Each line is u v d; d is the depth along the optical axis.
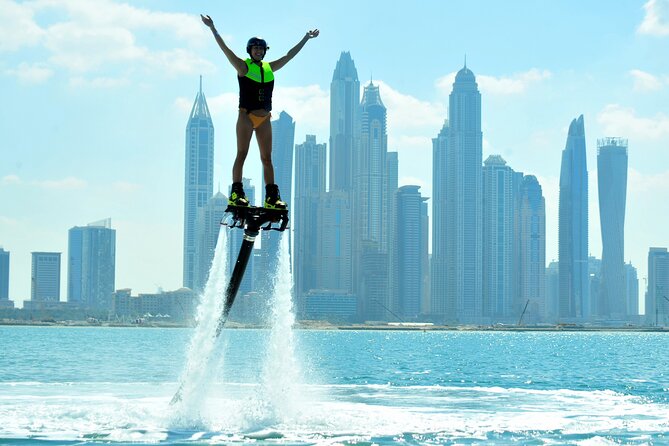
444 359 117.69
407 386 52.88
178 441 26.64
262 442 26.70
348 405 37.34
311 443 26.69
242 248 27.64
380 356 128.75
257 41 26.25
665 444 27.39
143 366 79.75
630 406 39.06
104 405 35.12
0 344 168.62
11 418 30.86
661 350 172.62
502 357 127.94
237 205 25.88
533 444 27.22
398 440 27.50
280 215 26.41
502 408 37.44
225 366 73.50
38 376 62.28
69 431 28.17
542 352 156.62
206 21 25.83
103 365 81.94
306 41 26.97
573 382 64.88
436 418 32.94
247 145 26.22
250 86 26.09
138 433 27.94
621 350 172.38
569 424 31.75
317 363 100.75
